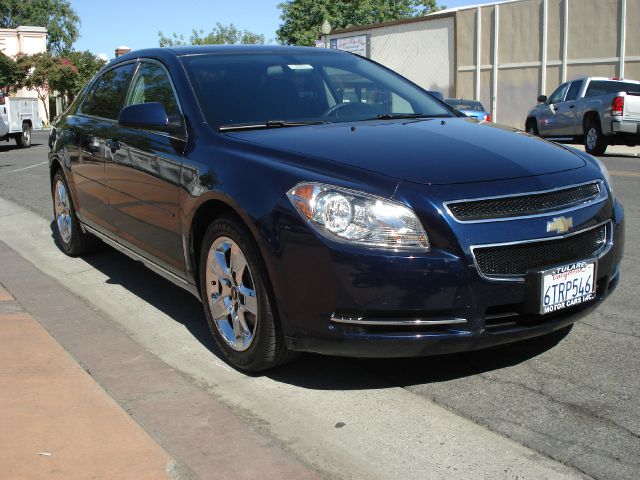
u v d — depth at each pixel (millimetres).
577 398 3359
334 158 3455
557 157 3736
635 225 7148
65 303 4910
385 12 47125
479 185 3258
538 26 26172
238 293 3643
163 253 4379
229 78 4496
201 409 3299
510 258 3250
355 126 4125
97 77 5977
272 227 3320
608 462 2805
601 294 3682
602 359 3799
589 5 24422
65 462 2818
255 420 3221
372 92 4859
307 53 5094
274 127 4133
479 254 3170
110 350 4031
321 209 3197
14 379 3604
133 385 3557
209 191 3701
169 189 4148
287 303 3311
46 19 63406
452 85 29859
